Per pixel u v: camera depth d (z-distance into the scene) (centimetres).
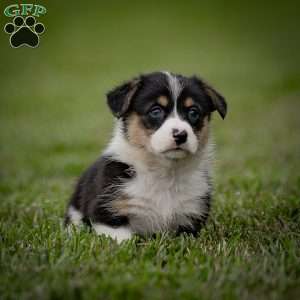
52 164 1380
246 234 765
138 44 3947
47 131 1866
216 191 1043
